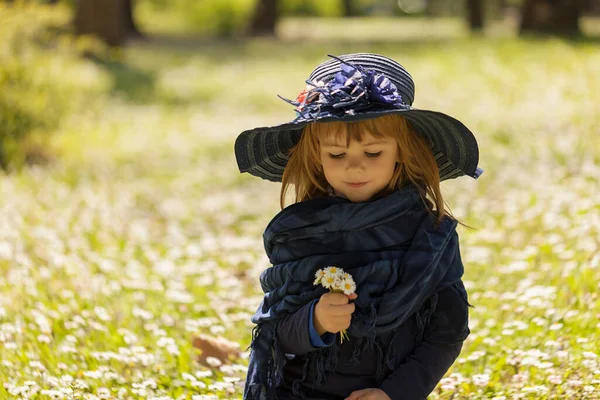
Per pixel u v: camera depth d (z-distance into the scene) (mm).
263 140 3385
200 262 7656
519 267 6156
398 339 3170
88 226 8742
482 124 14484
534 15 31562
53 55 15203
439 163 3373
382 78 3023
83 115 16656
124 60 28969
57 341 5207
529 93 17766
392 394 3107
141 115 19031
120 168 13156
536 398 4070
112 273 6945
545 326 4996
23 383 4422
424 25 52938
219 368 4969
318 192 3408
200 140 15914
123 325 5629
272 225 3270
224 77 26266
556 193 8625
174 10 53406
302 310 3074
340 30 49188
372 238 3127
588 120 13406
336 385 3182
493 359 4711
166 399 4176
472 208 8680
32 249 7711
